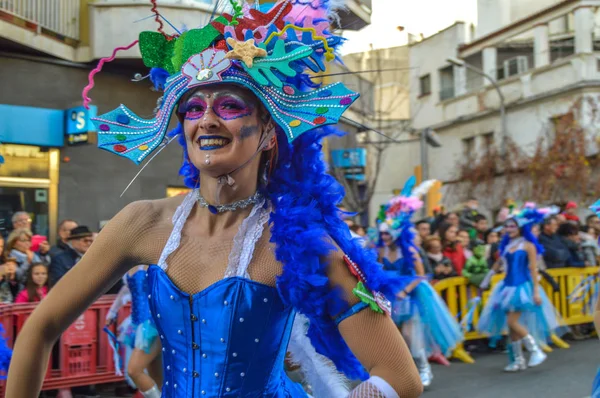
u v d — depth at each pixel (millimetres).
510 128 20891
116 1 9500
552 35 21875
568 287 8664
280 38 1728
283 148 1823
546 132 19281
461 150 22641
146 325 4078
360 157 13469
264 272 1653
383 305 1562
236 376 1646
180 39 1787
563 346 8141
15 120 9023
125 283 4875
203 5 8539
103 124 1858
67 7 9594
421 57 24203
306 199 1728
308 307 1568
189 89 1692
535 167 18281
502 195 19391
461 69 22969
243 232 1699
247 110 1685
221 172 1689
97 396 5410
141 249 1785
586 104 18469
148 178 10281
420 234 7734
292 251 1583
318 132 1880
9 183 9070
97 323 5395
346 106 1643
